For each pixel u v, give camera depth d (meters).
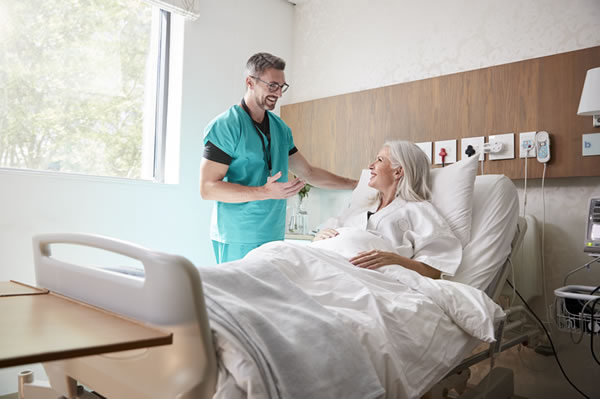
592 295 1.61
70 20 2.46
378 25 2.92
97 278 0.91
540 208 2.22
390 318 1.21
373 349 1.07
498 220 1.89
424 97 2.58
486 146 2.31
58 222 2.25
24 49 2.29
